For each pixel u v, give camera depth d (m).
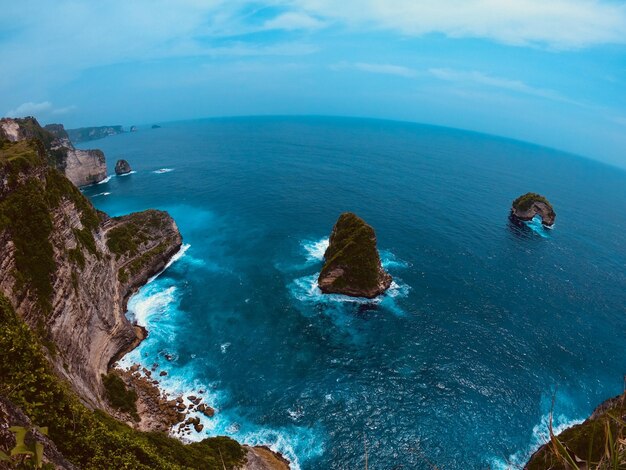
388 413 46.62
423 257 84.25
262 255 85.19
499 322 63.81
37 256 38.88
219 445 37.94
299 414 46.47
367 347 57.09
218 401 48.12
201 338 59.16
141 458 27.92
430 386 50.56
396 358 55.09
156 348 56.84
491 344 58.62
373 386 50.34
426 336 59.59
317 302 67.50
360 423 45.38
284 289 71.62
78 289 45.56
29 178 41.69
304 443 43.12
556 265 85.75
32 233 39.31
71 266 45.16
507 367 54.38
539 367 54.91
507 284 75.69
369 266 67.88
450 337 59.56
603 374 54.75
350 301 67.69
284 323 62.28
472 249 89.94
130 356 54.97
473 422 45.88
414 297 69.25
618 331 64.38
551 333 62.09
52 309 39.00
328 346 57.28
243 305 67.06
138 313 64.94
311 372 52.62
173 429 43.66
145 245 78.12
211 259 84.12
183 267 80.81
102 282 54.12
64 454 23.91
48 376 25.98
